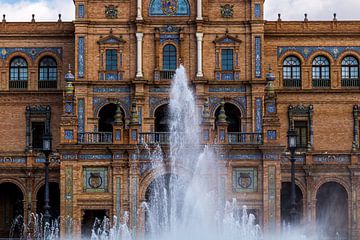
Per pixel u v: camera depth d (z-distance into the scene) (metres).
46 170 66.81
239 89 88.00
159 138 78.38
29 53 93.81
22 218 91.81
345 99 94.50
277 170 77.38
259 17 88.19
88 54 87.94
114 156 77.25
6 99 93.50
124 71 88.00
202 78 87.31
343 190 90.81
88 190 77.25
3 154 86.25
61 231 76.88
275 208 77.19
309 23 94.75
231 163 77.50
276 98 85.62
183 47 88.00
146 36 88.12
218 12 88.31
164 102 87.69
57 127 93.06
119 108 79.50
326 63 95.00
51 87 93.69
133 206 77.00
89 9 88.12
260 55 88.00
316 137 94.25
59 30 93.75
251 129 87.62
